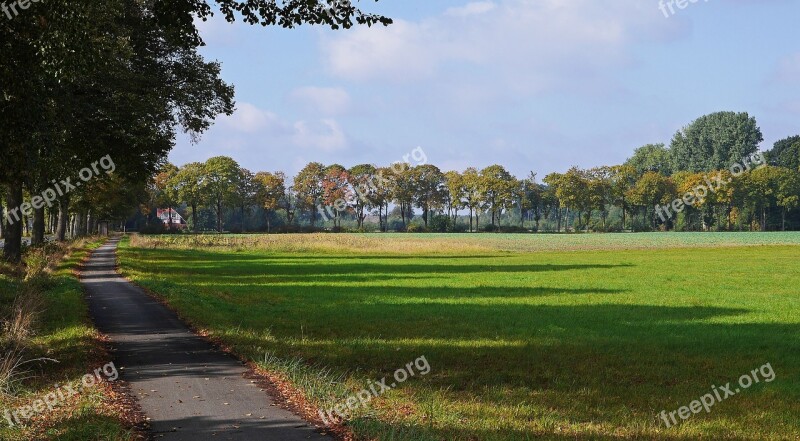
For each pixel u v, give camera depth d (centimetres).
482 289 3753
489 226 16325
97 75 2812
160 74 3609
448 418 1106
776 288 3772
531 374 1528
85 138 3003
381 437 931
